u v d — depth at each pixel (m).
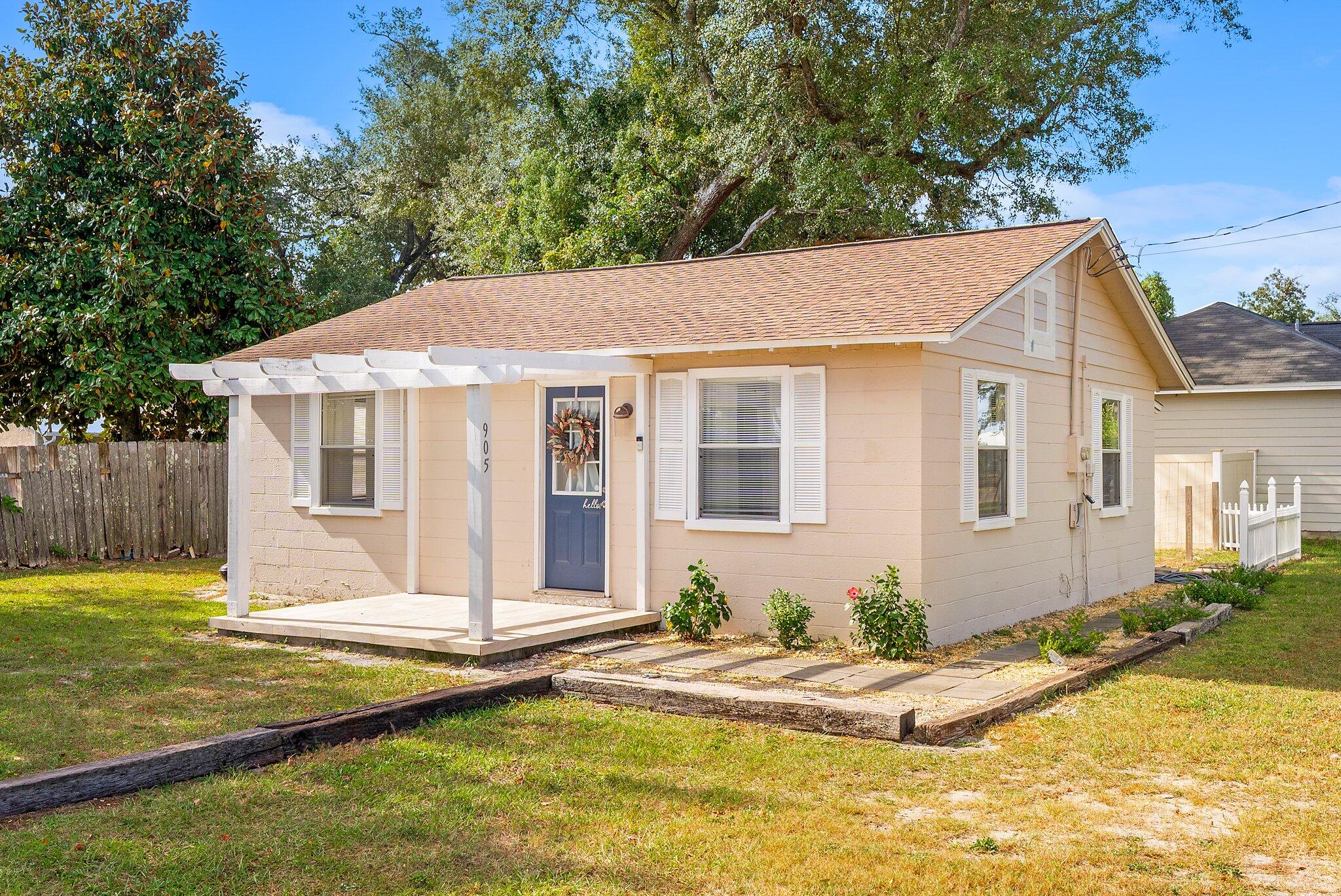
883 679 8.80
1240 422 23.28
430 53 38.09
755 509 10.95
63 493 17.27
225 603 13.24
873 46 24.27
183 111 19.30
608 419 11.80
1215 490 20.48
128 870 4.70
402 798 5.71
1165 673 9.19
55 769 5.82
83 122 19.11
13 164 18.56
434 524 12.93
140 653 10.02
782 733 7.14
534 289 15.43
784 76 23.80
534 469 12.27
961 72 22.31
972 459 10.93
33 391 18.83
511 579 12.44
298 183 35.97
